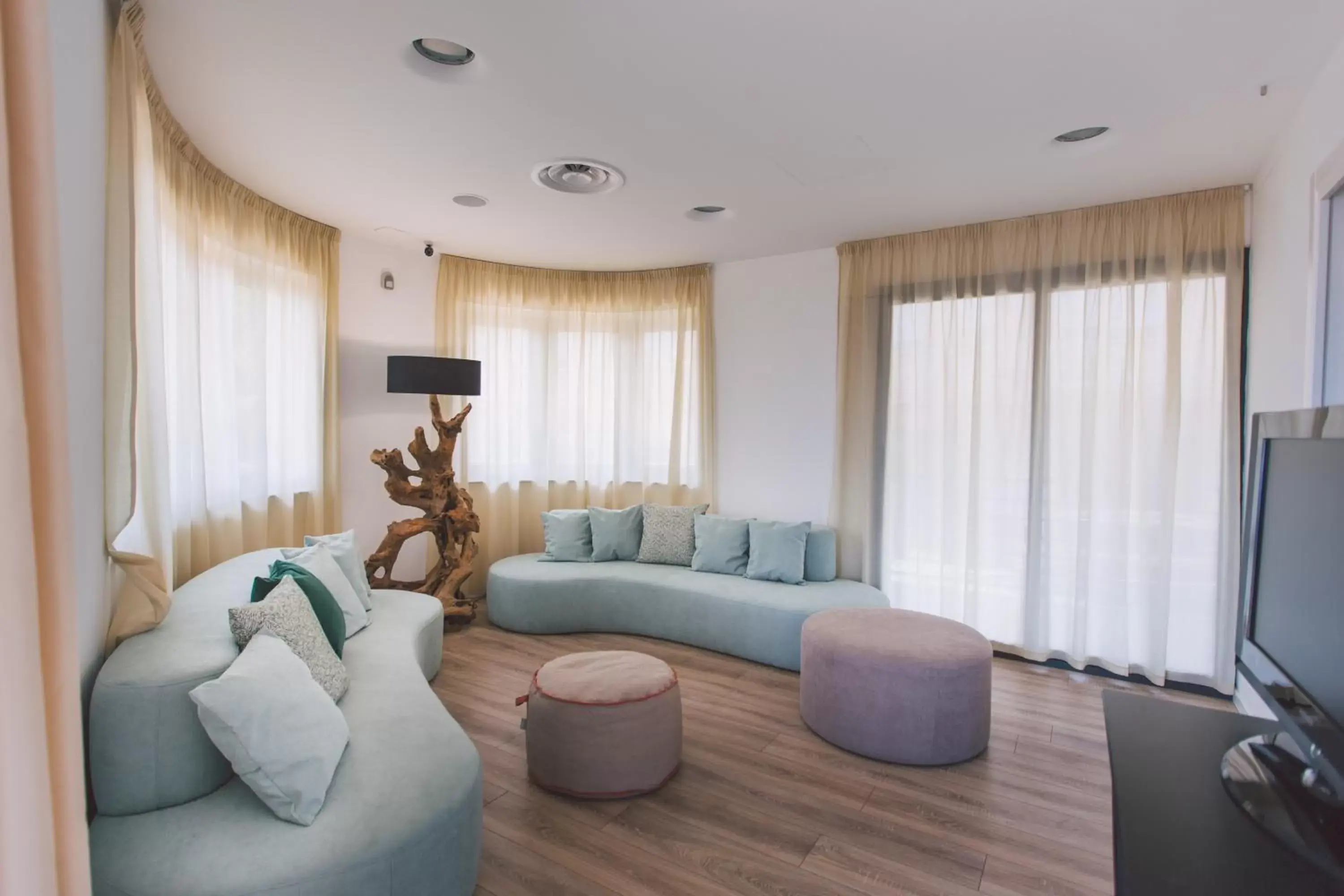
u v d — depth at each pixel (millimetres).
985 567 3852
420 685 2410
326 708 1844
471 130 2682
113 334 1845
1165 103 2400
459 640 4113
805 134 2686
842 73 2215
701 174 3125
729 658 3865
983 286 3828
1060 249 3619
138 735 1677
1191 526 3326
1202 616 3320
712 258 4727
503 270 5012
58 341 866
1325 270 2174
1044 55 2094
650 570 4445
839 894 1915
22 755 752
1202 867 989
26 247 827
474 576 5039
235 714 1590
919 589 4047
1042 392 3654
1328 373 2176
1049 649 3703
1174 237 3316
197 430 2818
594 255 4684
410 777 1796
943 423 3949
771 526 4246
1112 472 3502
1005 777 2568
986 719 2754
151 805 1683
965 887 1943
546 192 3395
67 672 864
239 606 2266
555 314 5148
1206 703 3195
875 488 4156
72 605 878
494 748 2764
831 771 2611
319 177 3219
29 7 822
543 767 2443
